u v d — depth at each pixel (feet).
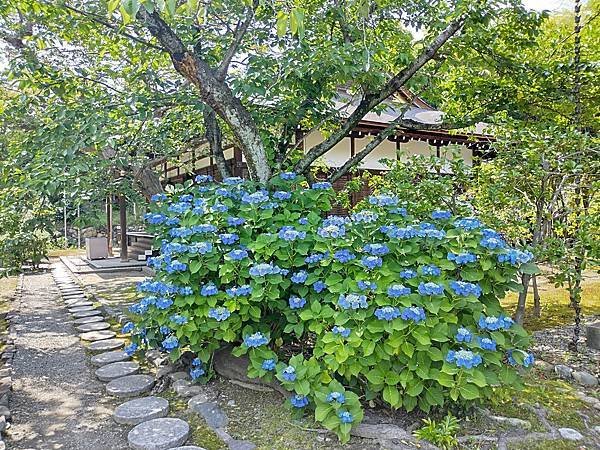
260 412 9.52
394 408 8.73
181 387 10.83
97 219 52.60
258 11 13.39
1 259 28.84
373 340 8.13
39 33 14.21
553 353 13.15
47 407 10.34
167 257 10.62
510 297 21.16
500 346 8.51
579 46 14.64
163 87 15.48
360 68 12.31
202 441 8.43
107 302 22.75
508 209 13.62
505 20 14.46
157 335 12.04
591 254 12.04
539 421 8.86
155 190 18.89
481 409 9.11
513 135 12.83
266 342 9.58
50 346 15.33
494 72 16.10
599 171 12.98
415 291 8.55
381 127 27.40
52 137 12.10
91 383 11.79
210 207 11.27
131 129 15.31
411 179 14.37
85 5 13.37
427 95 17.30
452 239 9.09
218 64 14.70
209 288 10.14
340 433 7.71
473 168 13.96
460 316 8.74
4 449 8.39
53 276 34.71
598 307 19.07
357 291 8.49
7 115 14.16
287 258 10.25
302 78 13.35
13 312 21.12
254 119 14.56
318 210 11.69
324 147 14.70
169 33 12.25
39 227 39.14
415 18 15.29
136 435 8.46
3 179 13.35
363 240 9.41
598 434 8.50
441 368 8.17
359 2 12.28
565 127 14.96
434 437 7.94
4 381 11.75
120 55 16.69
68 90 13.91
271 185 12.35
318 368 8.80
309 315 9.13
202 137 18.53
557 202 13.34
